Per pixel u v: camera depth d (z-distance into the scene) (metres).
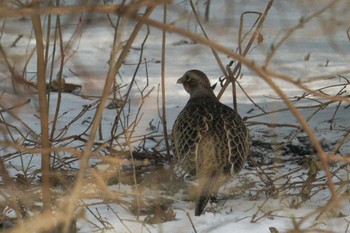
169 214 9.23
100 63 17.78
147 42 20.50
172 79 17.19
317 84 16.36
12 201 8.41
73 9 4.84
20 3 6.77
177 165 10.60
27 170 10.20
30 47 17.91
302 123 5.17
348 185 10.56
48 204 7.85
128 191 10.06
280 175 10.82
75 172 10.30
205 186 9.70
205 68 18.16
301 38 18.75
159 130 13.34
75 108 14.67
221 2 19.73
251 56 17.86
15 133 12.35
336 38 20.12
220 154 10.04
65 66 16.73
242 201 10.06
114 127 11.21
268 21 18.98
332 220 9.03
